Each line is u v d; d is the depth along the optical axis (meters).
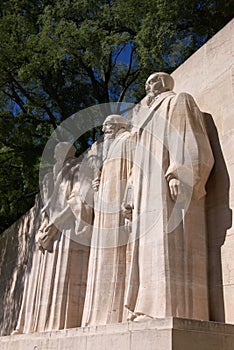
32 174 17.45
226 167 6.72
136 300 6.49
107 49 14.84
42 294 9.27
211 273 6.42
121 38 14.73
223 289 6.18
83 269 9.03
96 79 18.52
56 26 15.54
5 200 19.00
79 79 18.20
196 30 15.00
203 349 4.97
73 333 6.64
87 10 15.73
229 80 7.19
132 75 18.12
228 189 6.57
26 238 14.22
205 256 6.48
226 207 6.52
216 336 5.08
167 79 7.93
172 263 6.19
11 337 8.75
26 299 11.02
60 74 17.64
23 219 15.02
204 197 6.84
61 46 14.91
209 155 6.79
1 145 17.84
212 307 6.25
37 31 16.89
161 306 5.98
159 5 14.02
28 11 17.06
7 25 15.80
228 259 6.24
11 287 14.77
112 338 5.60
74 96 17.95
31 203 18.83
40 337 7.66
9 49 15.47
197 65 8.16
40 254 10.42
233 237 6.26
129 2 14.74
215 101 7.38
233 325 5.22
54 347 6.88
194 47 15.95
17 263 14.63
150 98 7.94
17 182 18.69
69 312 8.69
